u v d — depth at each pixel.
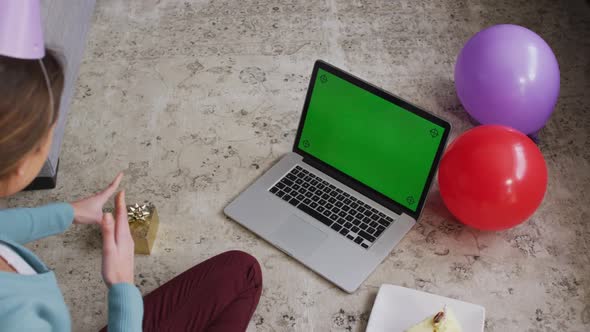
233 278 1.68
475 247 1.99
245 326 1.66
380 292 1.80
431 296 1.78
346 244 1.94
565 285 1.91
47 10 2.05
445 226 2.03
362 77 2.48
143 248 1.95
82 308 1.87
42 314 1.02
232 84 2.44
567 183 2.16
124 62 2.52
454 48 2.59
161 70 2.49
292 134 2.29
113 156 2.22
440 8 2.73
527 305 1.87
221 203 2.09
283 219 2.00
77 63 2.38
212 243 2.00
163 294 1.64
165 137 2.28
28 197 2.11
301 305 1.86
